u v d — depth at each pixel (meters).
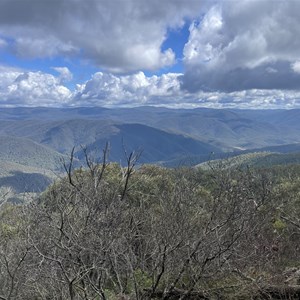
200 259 5.47
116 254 4.92
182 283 5.71
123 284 5.70
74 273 4.74
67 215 4.91
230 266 5.72
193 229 5.39
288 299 5.74
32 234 5.01
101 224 4.89
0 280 4.97
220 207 5.43
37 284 5.09
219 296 5.66
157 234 5.13
